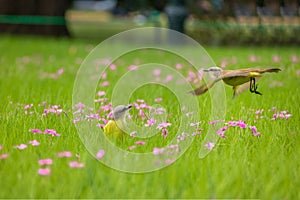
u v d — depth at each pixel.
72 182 6.73
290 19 31.31
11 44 29.45
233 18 31.98
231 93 13.10
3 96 13.38
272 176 7.16
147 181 6.83
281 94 13.30
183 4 31.84
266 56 22.66
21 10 35.25
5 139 8.69
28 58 22.70
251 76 7.91
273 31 31.44
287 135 9.31
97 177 6.95
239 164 7.53
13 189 6.59
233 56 22.56
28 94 13.25
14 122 9.79
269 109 11.14
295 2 31.17
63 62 21.77
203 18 32.50
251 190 6.78
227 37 32.06
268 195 6.59
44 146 8.31
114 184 6.76
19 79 16.94
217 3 32.28
